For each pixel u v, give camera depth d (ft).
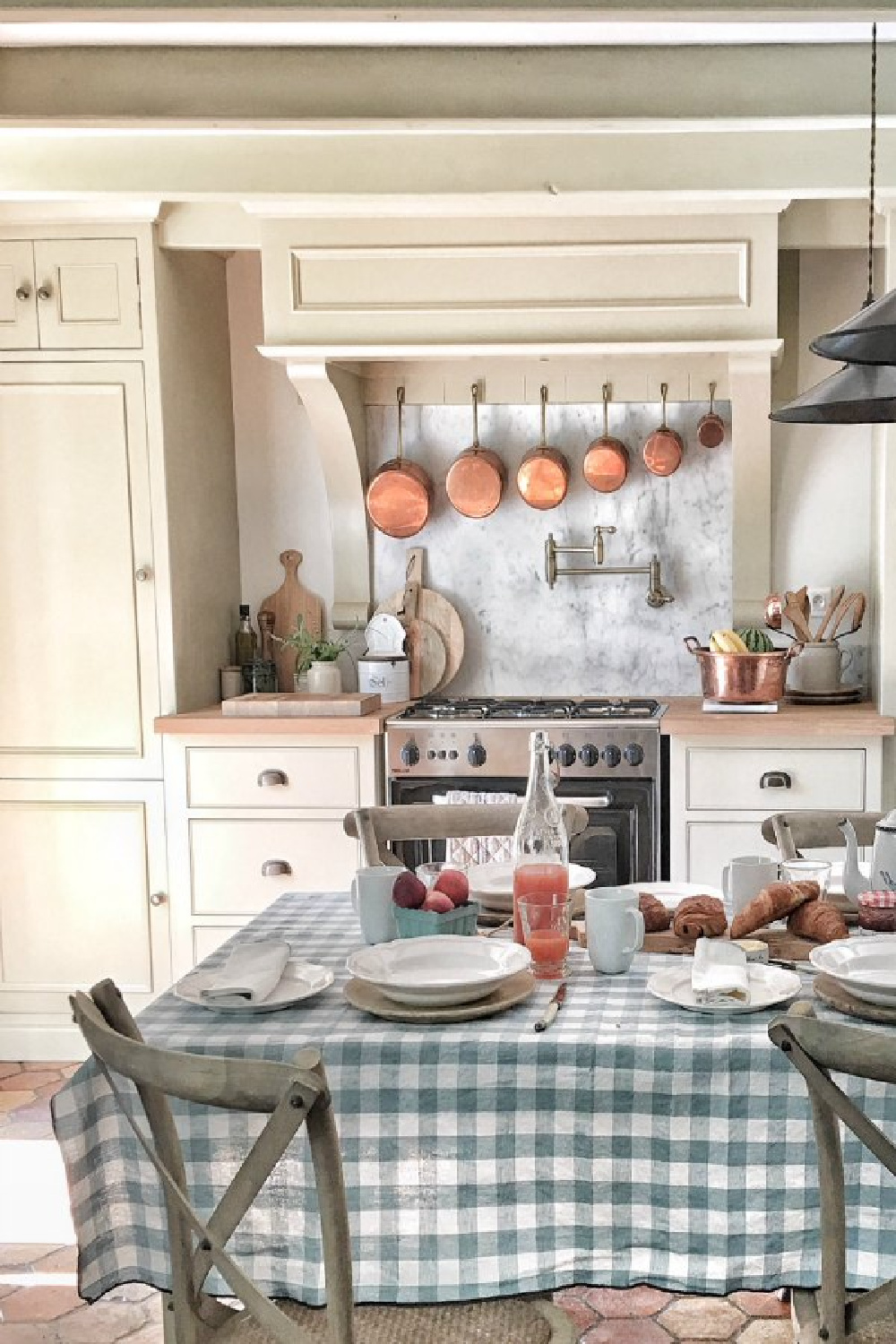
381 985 5.71
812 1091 4.48
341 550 13.78
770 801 11.50
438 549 13.89
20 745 12.33
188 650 12.61
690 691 13.70
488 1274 5.33
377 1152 5.36
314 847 12.01
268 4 7.57
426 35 8.77
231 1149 5.39
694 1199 5.26
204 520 13.12
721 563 13.51
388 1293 5.36
